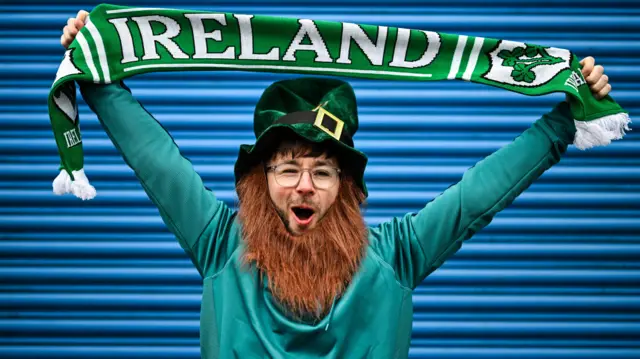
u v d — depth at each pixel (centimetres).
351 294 232
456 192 243
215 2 412
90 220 409
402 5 414
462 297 411
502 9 414
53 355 405
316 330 226
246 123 413
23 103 411
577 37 414
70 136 234
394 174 411
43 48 412
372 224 409
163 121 412
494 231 413
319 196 232
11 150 409
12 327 405
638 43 414
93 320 408
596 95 247
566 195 411
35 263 408
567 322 410
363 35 251
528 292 411
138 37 244
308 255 234
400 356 237
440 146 412
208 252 239
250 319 229
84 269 409
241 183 244
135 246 410
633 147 411
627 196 411
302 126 229
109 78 238
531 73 247
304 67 250
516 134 413
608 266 411
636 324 409
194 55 247
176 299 409
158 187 238
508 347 410
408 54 252
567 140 245
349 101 248
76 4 415
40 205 409
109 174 410
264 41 250
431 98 415
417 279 243
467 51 252
